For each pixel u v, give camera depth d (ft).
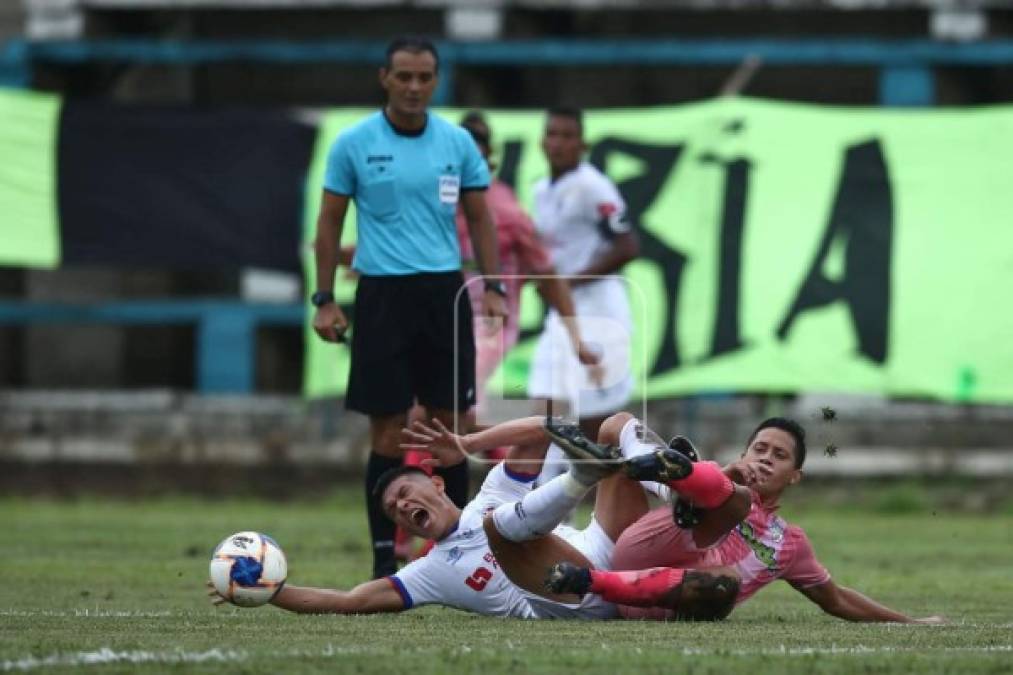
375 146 108.99
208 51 259.39
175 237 220.64
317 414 237.25
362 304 109.40
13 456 236.63
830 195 210.79
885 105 245.86
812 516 198.59
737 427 221.87
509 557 87.81
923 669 68.69
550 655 71.56
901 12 278.87
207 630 81.66
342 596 89.45
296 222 219.41
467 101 270.67
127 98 290.76
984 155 210.59
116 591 112.06
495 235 112.37
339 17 290.56
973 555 151.33
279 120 220.02
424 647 74.38
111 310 246.68
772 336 207.00
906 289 207.00
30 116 221.66
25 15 281.95
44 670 67.46
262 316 246.06
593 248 142.72
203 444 230.89
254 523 181.16
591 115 214.07
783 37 285.43
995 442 223.30
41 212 220.84
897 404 227.20
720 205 210.38
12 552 145.59
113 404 246.27
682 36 289.33
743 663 69.56
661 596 86.74
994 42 242.58
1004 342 204.74
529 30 275.18
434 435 92.73
